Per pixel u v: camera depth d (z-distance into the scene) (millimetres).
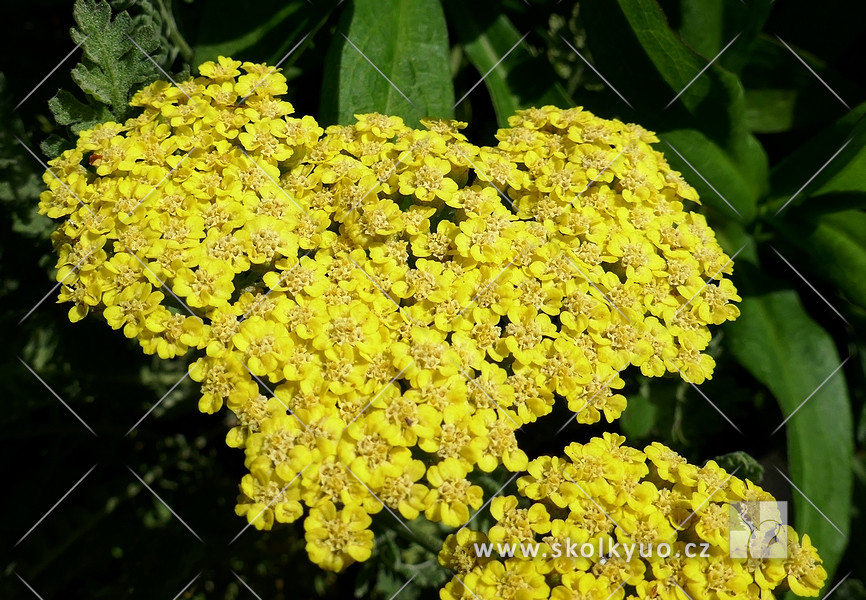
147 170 108
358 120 120
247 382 99
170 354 101
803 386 130
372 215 107
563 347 106
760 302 135
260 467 96
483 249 107
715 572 99
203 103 112
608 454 103
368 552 94
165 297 106
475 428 99
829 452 127
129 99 125
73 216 108
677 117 137
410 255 111
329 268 106
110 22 122
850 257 135
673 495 103
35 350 138
